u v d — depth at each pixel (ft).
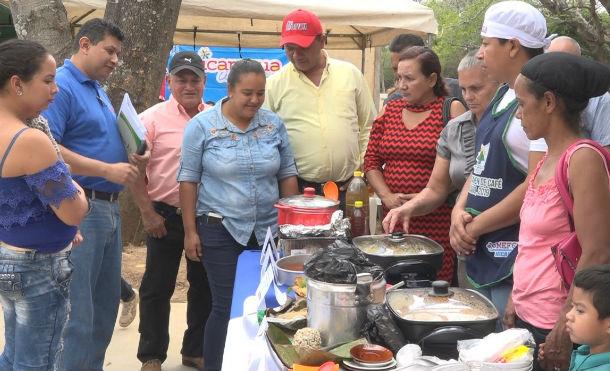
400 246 8.11
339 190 11.93
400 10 23.94
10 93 7.95
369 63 34.50
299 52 11.32
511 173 7.61
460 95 12.98
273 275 8.04
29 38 17.38
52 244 8.41
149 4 16.96
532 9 7.55
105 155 10.27
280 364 5.79
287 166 11.01
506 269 7.54
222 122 10.39
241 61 10.21
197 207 10.61
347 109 11.87
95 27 10.03
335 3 24.00
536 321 6.50
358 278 6.01
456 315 5.92
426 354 5.71
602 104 7.88
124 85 16.93
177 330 14.92
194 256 10.66
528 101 6.31
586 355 5.76
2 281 8.30
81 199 8.34
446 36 56.39
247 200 10.26
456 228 7.99
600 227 5.89
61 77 9.84
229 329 7.20
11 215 8.13
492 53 7.63
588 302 5.51
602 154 5.94
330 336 6.03
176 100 12.45
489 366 5.09
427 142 10.57
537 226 6.41
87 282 10.07
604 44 38.06
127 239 21.29
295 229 8.91
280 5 23.47
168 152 12.17
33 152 7.79
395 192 10.88
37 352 8.67
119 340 14.12
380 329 5.87
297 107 11.75
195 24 29.22
